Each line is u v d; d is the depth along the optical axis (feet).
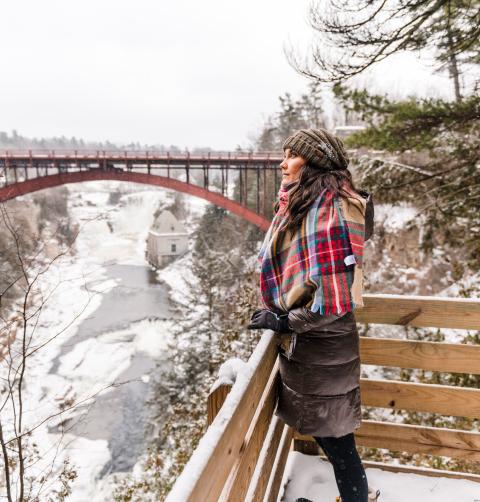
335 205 3.78
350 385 4.40
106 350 80.02
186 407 37.60
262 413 4.56
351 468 4.79
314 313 3.73
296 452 7.32
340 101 18.03
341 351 4.28
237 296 36.99
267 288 4.19
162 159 89.51
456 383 14.21
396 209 51.01
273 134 159.53
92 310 100.12
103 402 60.85
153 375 69.82
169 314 100.83
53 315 88.94
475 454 6.56
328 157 4.00
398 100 17.97
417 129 17.24
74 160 87.97
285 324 4.17
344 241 3.66
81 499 41.68
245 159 89.81
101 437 51.90
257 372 4.13
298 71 15.03
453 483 6.71
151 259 185.68
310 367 4.31
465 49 14.14
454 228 19.01
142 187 333.62
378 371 29.73
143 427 53.47
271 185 110.63
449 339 17.26
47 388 64.54
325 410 4.36
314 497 6.31
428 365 6.42
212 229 142.61
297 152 4.09
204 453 2.58
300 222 3.89
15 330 12.21
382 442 6.95
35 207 123.24
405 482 6.75
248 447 3.97
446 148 19.19
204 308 61.46
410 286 47.47
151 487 30.19
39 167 87.45
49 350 78.74
